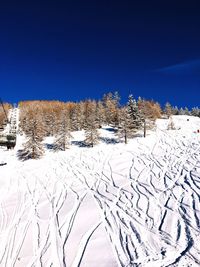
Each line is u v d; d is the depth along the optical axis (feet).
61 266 33.71
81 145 199.00
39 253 37.45
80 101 330.75
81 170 102.12
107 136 218.79
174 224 43.80
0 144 116.98
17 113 403.34
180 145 150.82
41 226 47.03
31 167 111.34
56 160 126.31
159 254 34.30
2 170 106.83
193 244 36.35
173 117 312.29
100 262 33.73
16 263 35.22
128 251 35.83
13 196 70.08
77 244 39.22
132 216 48.75
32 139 171.42
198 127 236.84
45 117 266.36
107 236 40.98
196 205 52.26
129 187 70.95
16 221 50.34
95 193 66.80
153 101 331.16
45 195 68.85
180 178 76.95
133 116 210.38
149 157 120.06
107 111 276.41
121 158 122.83
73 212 53.01
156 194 62.28
